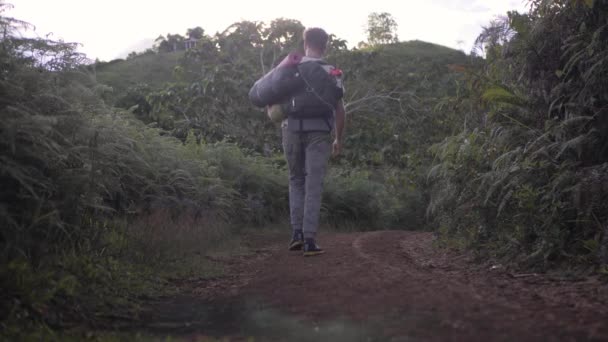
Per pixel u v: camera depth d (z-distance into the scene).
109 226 5.45
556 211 5.04
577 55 5.77
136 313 3.51
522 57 6.71
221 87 17.03
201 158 10.19
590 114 5.81
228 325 3.16
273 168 12.41
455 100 9.00
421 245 6.68
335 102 5.24
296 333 2.80
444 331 2.59
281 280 4.14
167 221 6.04
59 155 4.17
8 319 2.88
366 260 4.75
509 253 5.13
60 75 4.75
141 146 7.25
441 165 7.32
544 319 2.77
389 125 19.19
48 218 4.01
